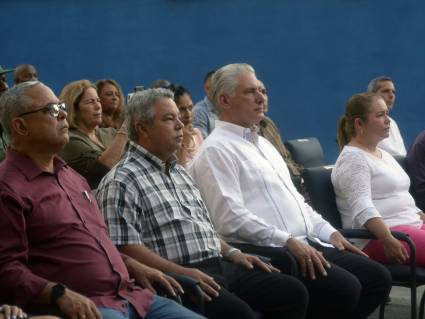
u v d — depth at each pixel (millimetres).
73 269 4188
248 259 5141
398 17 12383
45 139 4309
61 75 13742
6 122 4344
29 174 4227
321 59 12820
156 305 4414
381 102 6297
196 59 13273
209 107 9148
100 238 4352
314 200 6293
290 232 5570
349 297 5363
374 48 12539
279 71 13023
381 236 5953
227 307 4699
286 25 12930
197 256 4902
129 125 5008
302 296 5070
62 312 3947
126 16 13422
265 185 5539
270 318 5141
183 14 13258
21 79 9492
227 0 13102
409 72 12383
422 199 6910
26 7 13805
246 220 5332
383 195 6316
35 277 3984
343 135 6559
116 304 4258
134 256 4699
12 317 3693
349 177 6172
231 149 5492
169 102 4980
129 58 13469
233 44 13141
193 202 5035
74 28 13625
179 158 6113
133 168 4867
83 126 6402
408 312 7133
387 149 8781
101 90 7602
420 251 6086
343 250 5777
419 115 12352
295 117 13031
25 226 4105
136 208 4777
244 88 5582
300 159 8727
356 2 12570
